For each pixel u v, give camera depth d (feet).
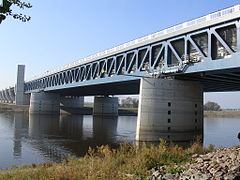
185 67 117.70
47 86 340.18
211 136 165.07
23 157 98.89
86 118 316.60
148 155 47.57
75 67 239.71
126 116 396.37
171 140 123.85
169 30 125.18
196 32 112.06
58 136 158.40
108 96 361.92
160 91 125.90
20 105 451.53
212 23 103.45
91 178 37.32
